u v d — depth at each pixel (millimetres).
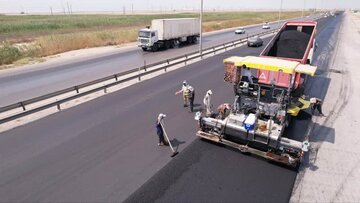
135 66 23203
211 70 20844
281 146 8383
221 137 9383
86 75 20250
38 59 26812
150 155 9016
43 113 12789
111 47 35281
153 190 7281
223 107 10406
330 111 12727
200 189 7320
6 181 7691
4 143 9875
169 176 7898
